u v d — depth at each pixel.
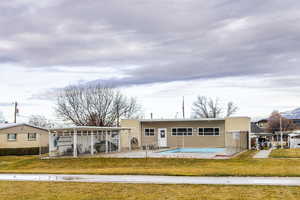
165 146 43.16
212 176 18.89
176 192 14.62
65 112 62.75
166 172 20.50
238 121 40.91
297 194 13.89
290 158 28.34
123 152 35.88
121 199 13.68
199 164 26.23
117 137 38.12
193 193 14.38
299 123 114.62
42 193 15.02
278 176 18.58
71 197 14.17
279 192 14.27
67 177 19.66
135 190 15.17
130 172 20.77
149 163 27.53
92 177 19.39
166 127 43.38
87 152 34.00
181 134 42.78
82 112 62.22
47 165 28.91
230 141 31.50
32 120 73.19
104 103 62.59
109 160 29.02
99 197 14.05
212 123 41.72
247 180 17.39
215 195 13.96
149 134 44.00
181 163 26.86
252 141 45.00
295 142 49.00
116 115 63.25
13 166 29.36
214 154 31.41
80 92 62.59
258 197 13.52
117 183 16.91
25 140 47.38
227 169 22.09
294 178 17.91
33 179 19.27
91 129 32.78
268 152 36.25
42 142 49.31
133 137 43.81
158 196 13.99
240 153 34.75
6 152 44.47
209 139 41.62
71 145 32.97
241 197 13.56
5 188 16.33
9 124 47.41
